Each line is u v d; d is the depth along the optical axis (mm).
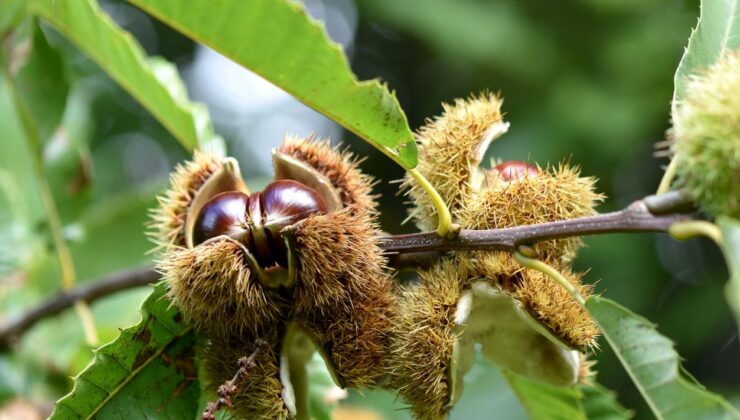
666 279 1159
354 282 514
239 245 511
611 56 1141
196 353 536
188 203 546
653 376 477
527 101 1139
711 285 1128
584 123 1097
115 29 602
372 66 1340
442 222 517
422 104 1317
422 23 1102
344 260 513
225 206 529
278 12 515
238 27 528
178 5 534
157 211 560
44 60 670
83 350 696
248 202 531
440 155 543
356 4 1143
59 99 681
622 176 1265
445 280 517
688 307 1109
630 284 1069
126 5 1278
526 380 596
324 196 538
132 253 750
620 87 1135
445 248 518
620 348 483
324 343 517
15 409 666
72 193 700
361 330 514
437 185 542
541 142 1092
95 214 750
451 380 506
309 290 512
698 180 471
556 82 1128
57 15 620
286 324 519
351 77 516
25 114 662
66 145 700
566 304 510
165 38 1283
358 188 542
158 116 650
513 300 512
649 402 477
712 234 457
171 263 515
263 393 506
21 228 726
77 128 778
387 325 517
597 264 1063
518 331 530
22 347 683
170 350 534
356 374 514
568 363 530
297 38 520
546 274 503
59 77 677
